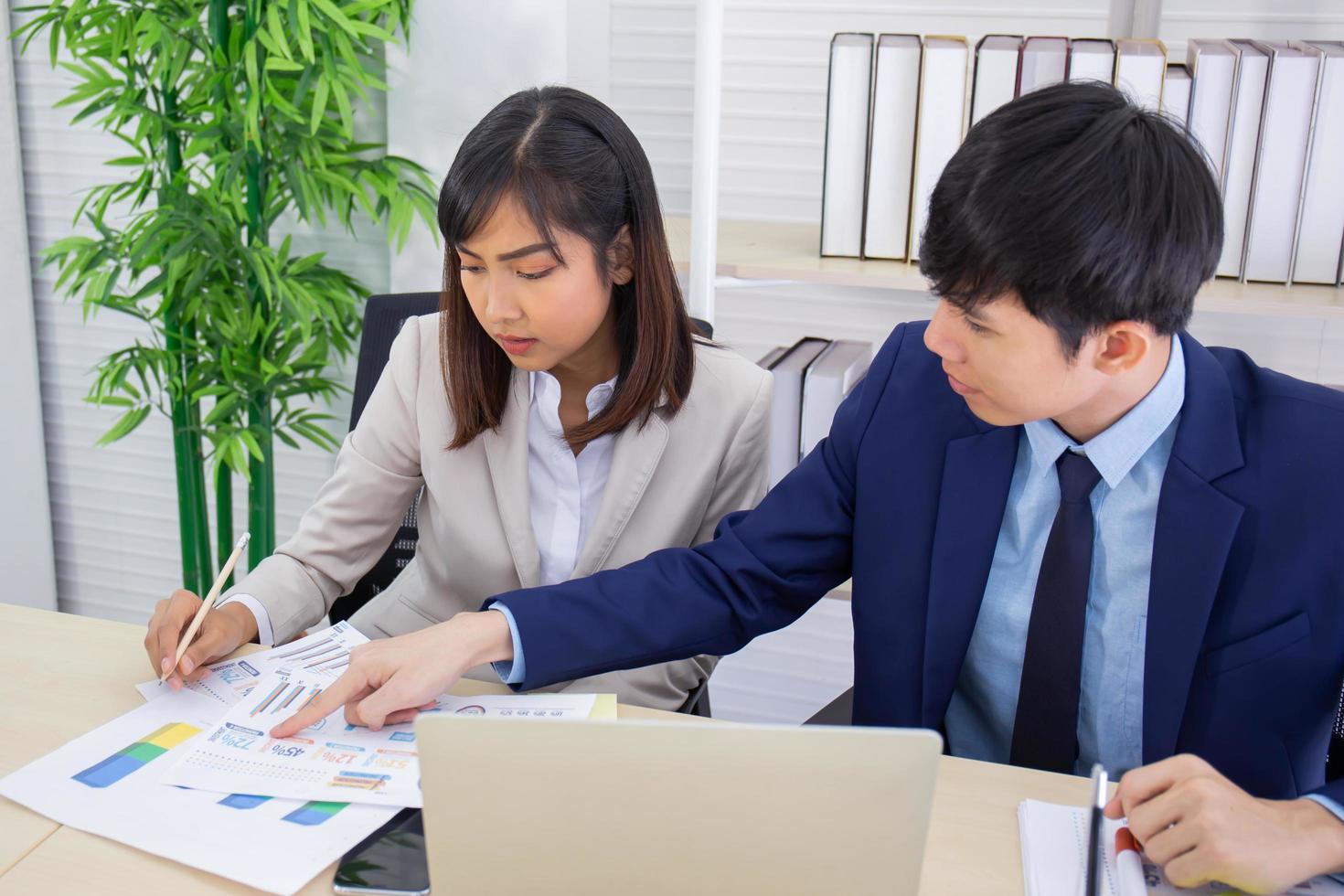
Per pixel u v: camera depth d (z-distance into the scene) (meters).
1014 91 1.65
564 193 1.19
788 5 2.17
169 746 1.08
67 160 2.69
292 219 2.57
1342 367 2.07
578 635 1.19
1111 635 1.15
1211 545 1.08
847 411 1.31
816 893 0.80
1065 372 0.97
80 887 0.90
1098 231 0.90
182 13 2.28
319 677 1.20
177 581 2.92
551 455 1.42
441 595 1.52
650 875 0.80
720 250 1.87
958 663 1.21
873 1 2.13
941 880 0.93
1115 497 1.14
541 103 1.23
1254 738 1.09
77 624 1.33
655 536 1.41
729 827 0.78
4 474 2.78
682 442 1.42
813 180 2.25
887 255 1.78
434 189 2.37
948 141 1.70
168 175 2.46
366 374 1.66
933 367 1.26
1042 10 2.06
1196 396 1.11
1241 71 1.58
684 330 1.38
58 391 2.86
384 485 1.49
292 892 0.89
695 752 0.76
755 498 1.47
